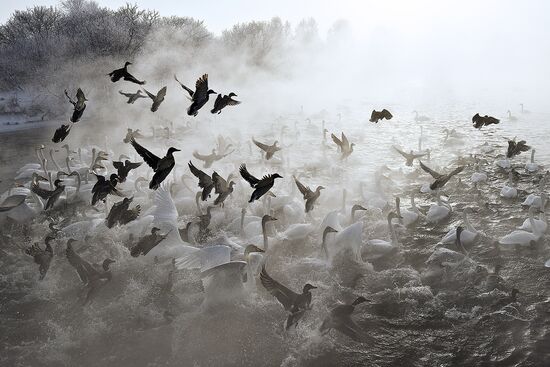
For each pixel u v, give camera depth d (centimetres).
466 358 1348
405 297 1620
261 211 2327
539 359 1324
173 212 1786
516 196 2548
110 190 1493
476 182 2725
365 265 1808
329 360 1350
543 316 1501
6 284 1767
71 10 9150
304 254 1928
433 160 3434
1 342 1464
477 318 1505
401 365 1332
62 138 1426
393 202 2564
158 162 1021
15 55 7375
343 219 2162
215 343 1412
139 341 1441
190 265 1401
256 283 1705
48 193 2038
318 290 1661
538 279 1703
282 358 1358
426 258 1906
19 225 2230
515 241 1909
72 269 1870
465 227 1998
